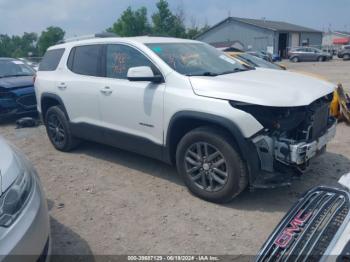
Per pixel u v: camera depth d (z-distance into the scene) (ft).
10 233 7.94
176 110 13.78
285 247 7.55
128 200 14.37
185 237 11.74
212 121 12.75
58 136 20.39
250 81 13.76
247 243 11.32
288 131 12.89
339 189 8.11
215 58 16.76
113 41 16.92
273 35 169.07
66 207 14.03
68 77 18.79
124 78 16.12
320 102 13.82
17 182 8.85
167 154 14.79
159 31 187.32
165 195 14.62
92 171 17.49
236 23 178.19
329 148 19.54
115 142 16.93
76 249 11.36
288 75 15.62
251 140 12.29
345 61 128.88
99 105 17.06
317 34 197.98
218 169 13.30
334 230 7.17
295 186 14.92
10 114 28.14
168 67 14.55
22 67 32.68
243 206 13.47
